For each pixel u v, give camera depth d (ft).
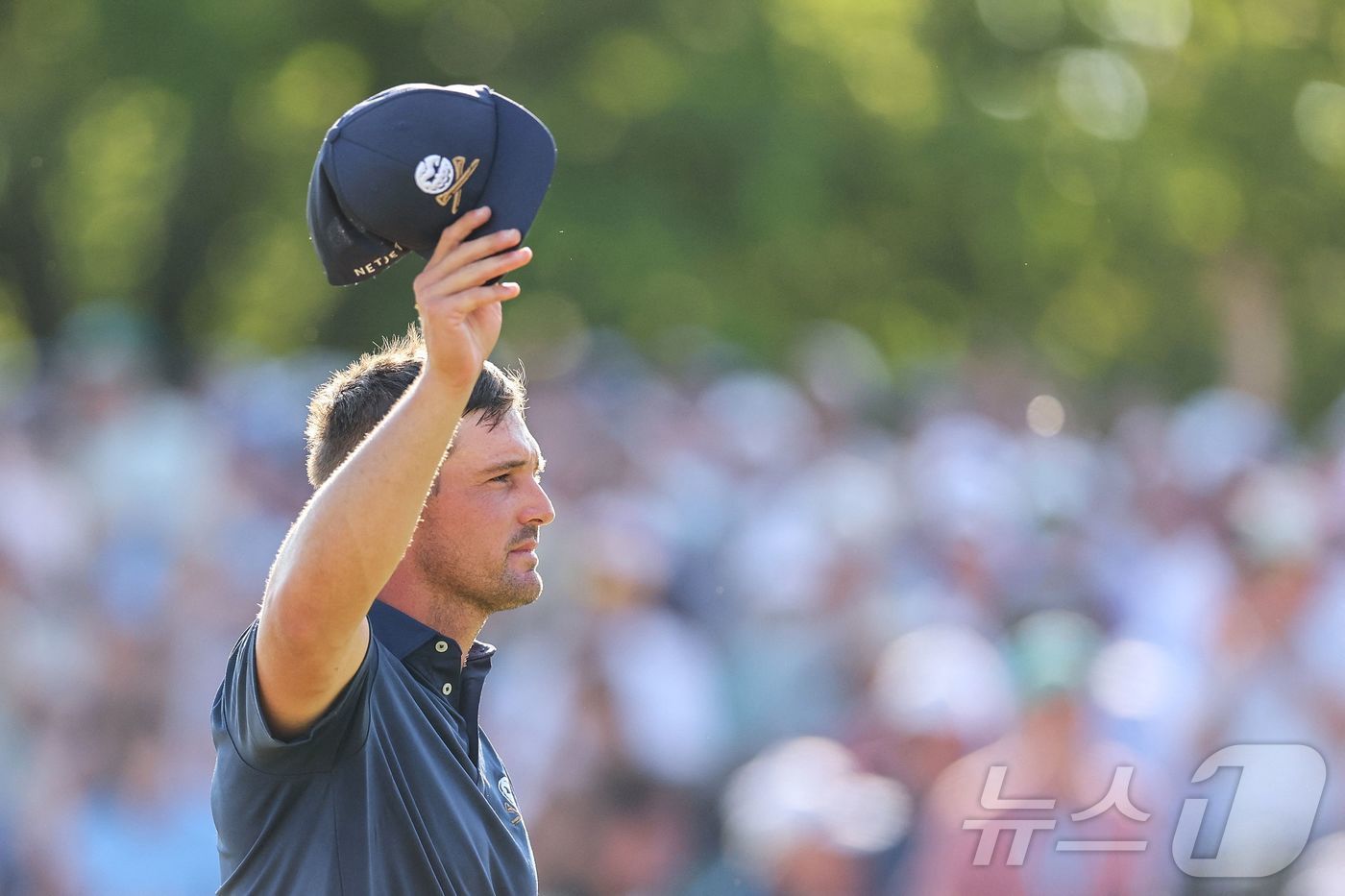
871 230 147.33
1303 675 75.05
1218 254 158.92
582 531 85.87
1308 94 160.04
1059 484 92.32
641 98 142.10
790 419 107.55
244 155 145.18
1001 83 152.97
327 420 32.65
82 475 90.74
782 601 85.76
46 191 149.79
